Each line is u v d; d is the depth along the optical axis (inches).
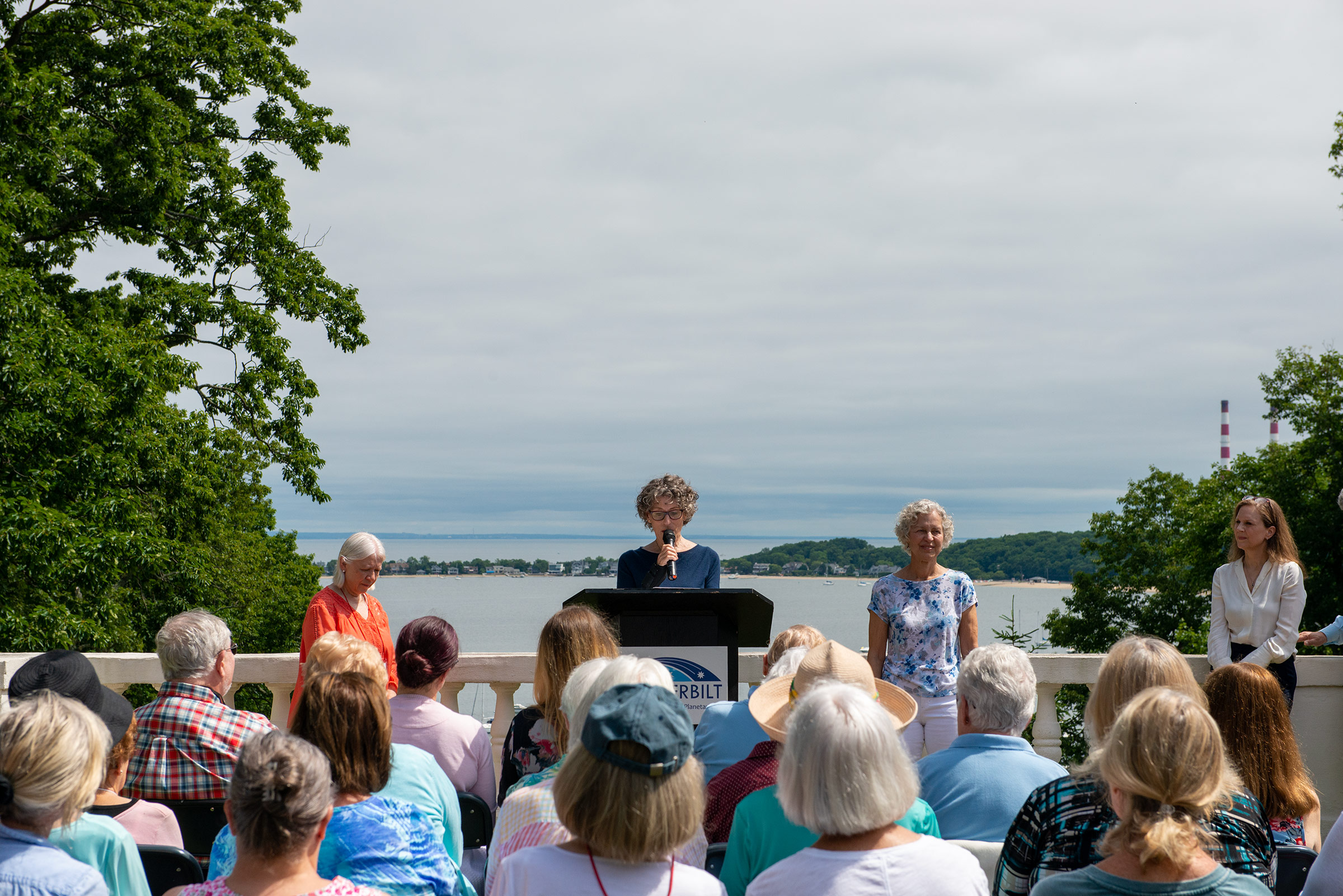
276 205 776.9
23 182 606.5
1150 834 80.8
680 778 82.5
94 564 524.1
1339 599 989.2
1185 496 1346.0
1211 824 95.5
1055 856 100.0
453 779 148.2
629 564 218.5
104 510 548.1
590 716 83.2
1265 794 125.6
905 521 200.5
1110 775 85.0
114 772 119.4
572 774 83.0
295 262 799.1
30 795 87.7
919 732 196.2
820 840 88.3
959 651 200.7
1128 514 1396.4
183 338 758.5
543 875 82.7
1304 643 207.3
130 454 565.3
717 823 120.7
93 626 537.6
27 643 513.0
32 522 498.9
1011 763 120.1
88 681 119.0
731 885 106.2
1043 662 228.4
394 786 117.5
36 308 552.1
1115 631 1353.3
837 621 1803.6
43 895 86.3
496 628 2386.8
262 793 81.4
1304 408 1058.1
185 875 110.0
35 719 90.3
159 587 685.9
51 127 604.1
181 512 679.7
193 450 675.4
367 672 139.9
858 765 84.8
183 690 137.1
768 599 167.6
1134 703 86.1
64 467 542.6
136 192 681.6
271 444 776.3
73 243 732.7
